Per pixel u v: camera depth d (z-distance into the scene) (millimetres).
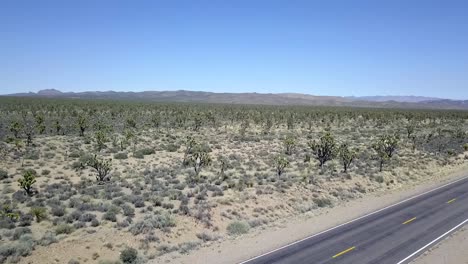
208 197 31922
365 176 43062
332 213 31219
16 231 22422
